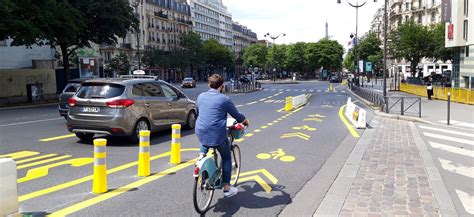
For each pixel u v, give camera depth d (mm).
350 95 41906
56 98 35594
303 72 114500
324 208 5723
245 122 6184
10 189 4543
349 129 14625
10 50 42688
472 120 17453
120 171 7957
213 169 5695
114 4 34875
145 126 11531
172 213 5562
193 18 124938
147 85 11961
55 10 28656
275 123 16484
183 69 88875
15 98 34094
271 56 110500
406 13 91500
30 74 37375
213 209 5742
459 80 38281
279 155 9664
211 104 5730
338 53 104000
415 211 5523
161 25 94500
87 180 7277
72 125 11023
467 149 10523
